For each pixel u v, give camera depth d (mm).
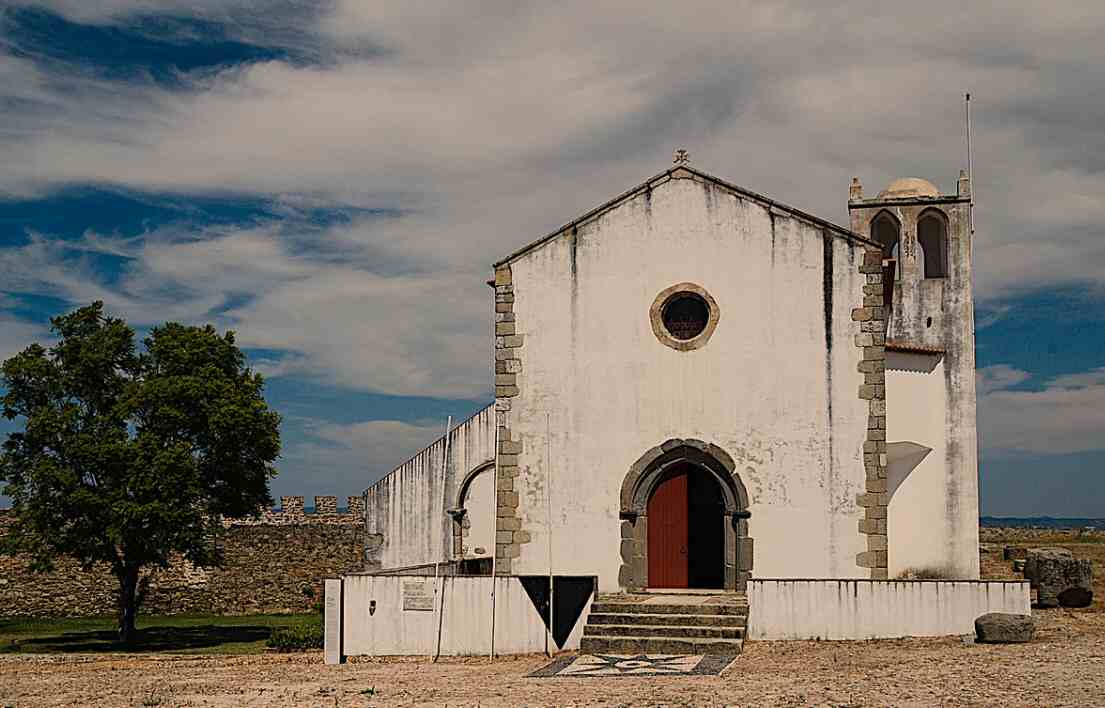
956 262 37812
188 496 36406
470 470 33938
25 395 37000
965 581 23594
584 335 28031
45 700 20156
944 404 36469
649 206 28078
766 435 27047
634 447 27562
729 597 25828
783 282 27328
